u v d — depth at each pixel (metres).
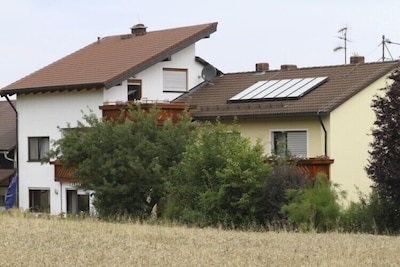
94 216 72.31
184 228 56.50
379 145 63.50
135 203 74.25
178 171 69.94
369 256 39.56
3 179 104.00
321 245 44.38
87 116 82.38
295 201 61.84
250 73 95.00
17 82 99.94
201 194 66.44
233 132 70.06
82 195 94.75
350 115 79.00
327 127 77.62
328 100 78.94
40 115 98.75
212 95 92.12
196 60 96.31
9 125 110.88
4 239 44.38
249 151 65.88
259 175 65.06
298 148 79.94
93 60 98.38
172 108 84.31
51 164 96.62
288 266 35.91
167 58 93.94
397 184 61.97
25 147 101.00
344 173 78.06
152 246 42.19
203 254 38.81
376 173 62.22
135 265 35.38
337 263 36.94
